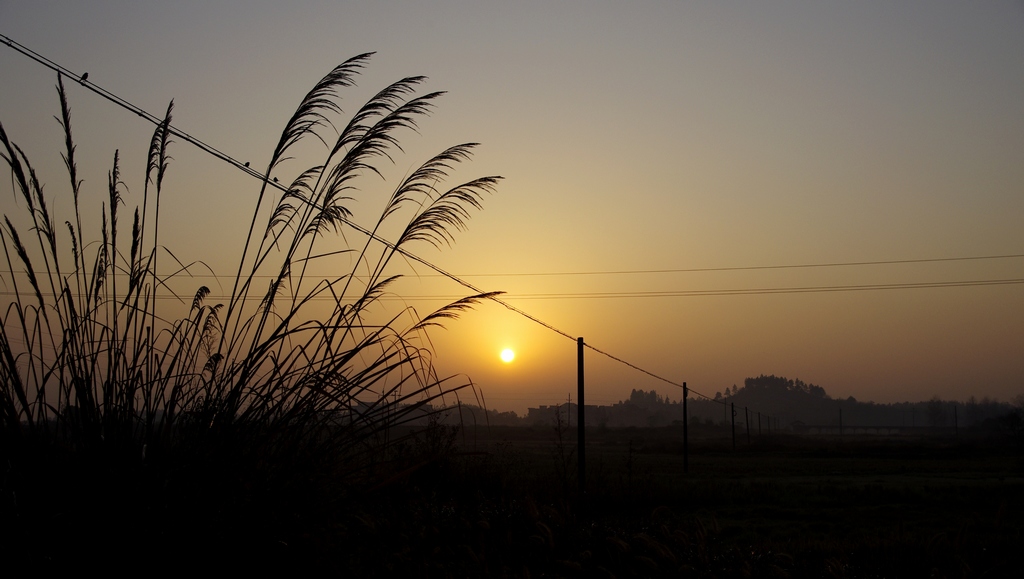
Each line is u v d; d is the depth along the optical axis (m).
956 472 49.09
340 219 4.64
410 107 4.63
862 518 21.62
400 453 4.55
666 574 6.45
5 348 3.59
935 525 19.34
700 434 161.50
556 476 14.88
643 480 20.52
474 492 7.56
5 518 3.32
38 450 3.60
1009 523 19.22
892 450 87.44
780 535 17.19
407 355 4.49
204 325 4.36
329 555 4.20
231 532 3.76
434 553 5.31
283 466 3.98
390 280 4.68
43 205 4.04
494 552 5.94
